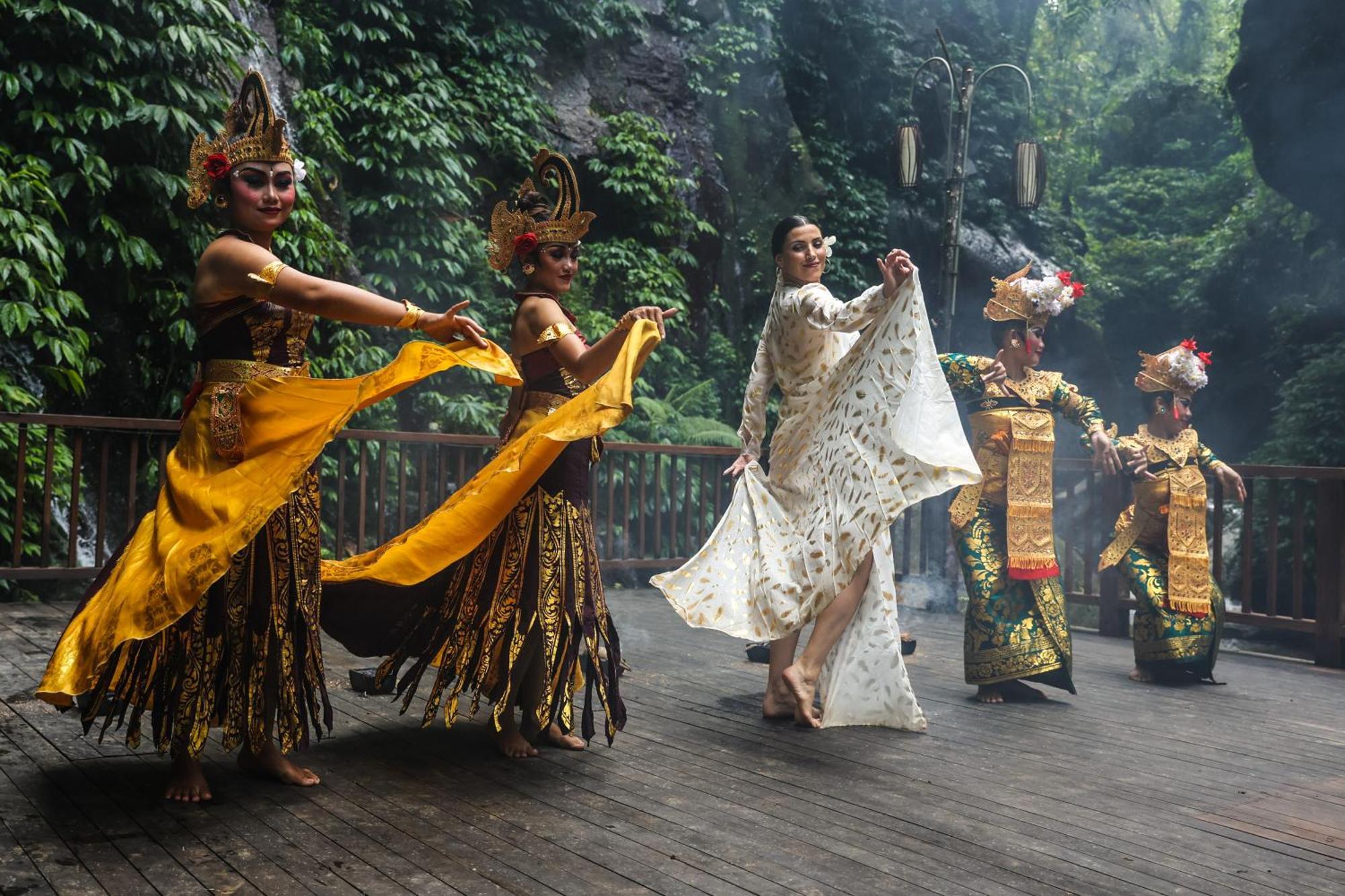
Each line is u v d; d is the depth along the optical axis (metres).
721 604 3.61
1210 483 12.56
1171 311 20.28
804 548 3.54
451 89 10.19
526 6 11.31
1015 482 3.97
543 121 11.02
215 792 2.58
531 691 3.01
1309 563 11.76
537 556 2.93
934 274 15.63
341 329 8.04
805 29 15.08
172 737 2.48
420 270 9.28
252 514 2.39
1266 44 14.16
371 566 2.99
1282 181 15.36
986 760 3.11
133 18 6.92
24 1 6.43
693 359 11.62
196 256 7.15
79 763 2.78
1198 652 4.40
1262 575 12.32
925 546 7.25
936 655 5.00
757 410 3.84
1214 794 2.82
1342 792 2.87
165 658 2.48
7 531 5.75
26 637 4.41
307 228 7.64
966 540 4.04
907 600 6.99
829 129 15.05
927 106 16.11
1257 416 18.84
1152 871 2.23
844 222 14.30
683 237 11.85
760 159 13.55
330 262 8.08
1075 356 17.47
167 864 2.11
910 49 16.64
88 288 6.85
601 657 3.06
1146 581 4.48
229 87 7.63
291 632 2.56
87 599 2.53
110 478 6.73
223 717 2.49
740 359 12.22
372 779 2.74
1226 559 12.53
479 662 2.89
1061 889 2.12
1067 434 15.48
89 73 6.64
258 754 2.69
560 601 2.92
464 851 2.23
